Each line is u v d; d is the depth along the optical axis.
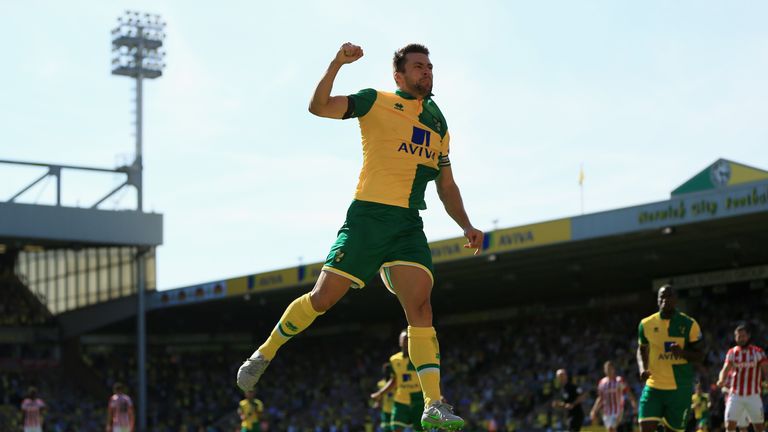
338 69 5.73
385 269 6.12
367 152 6.07
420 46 6.18
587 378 42.59
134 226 50.81
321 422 50.25
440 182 6.52
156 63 53.47
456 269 44.34
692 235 35.94
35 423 34.75
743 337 17.11
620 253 39.94
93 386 58.31
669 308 12.91
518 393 44.62
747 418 17.25
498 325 55.22
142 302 51.88
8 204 47.44
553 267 43.59
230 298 50.88
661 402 13.07
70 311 59.09
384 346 58.81
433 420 5.90
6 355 57.66
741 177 39.47
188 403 58.47
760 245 37.94
